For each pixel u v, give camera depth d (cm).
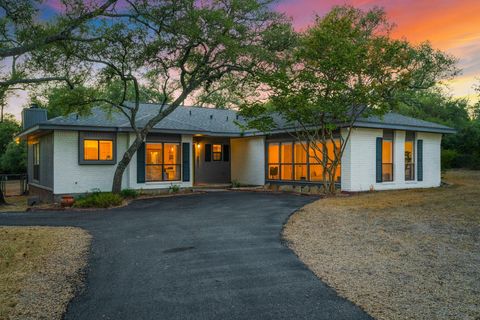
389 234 794
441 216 990
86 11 1018
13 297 458
